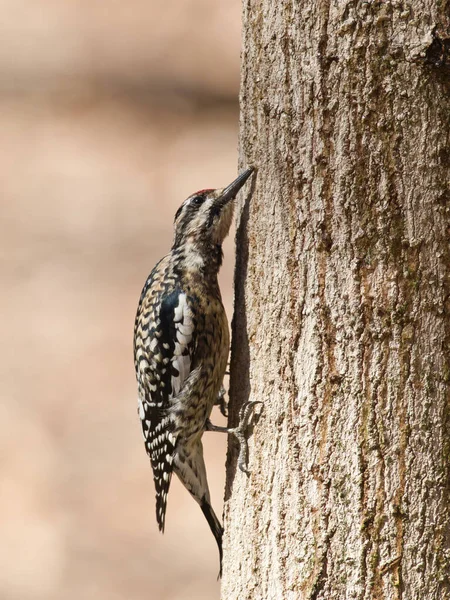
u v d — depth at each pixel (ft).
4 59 89.92
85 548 52.90
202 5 96.53
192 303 33.65
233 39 92.89
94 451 58.54
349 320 24.94
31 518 54.54
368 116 24.36
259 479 27.04
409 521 25.07
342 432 25.22
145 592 50.29
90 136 82.84
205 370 34.01
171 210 75.92
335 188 24.80
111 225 74.84
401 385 24.82
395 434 24.93
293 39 25.26
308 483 25.73
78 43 91.66
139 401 36.06
